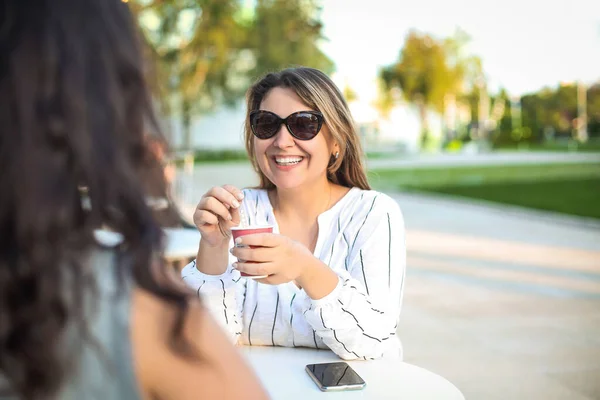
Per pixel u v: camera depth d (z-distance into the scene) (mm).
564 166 24312
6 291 564
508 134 47125
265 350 1693
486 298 5027
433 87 45625
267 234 1314
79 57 590
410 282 5590
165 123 686
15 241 557
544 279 5684
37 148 556
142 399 649
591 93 48500
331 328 1485
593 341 3969
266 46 24719
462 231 8766
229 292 1673
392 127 48844
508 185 16250
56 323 578
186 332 653
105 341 618
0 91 567
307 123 1862
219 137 38750
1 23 587
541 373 3418
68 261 580
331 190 2025
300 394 1338
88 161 575
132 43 656
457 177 19719
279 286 1759
